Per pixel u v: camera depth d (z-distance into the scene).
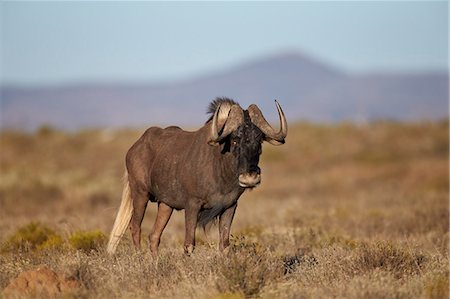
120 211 48.81
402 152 165.88
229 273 36.31
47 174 114.62
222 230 43.53
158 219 46.78
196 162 43.16
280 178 134.00
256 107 42.09
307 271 39.81
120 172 135.62
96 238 50.47
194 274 38.06
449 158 148.50
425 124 193.12
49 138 175.88
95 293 35.50
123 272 38.59
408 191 103.25
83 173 126.31
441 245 51.81
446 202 80.06
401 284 36.94
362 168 138.62
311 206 84.75
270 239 54.53
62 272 37.97
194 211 43.47
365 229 64.06
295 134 187.12
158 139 47.56
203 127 44.28
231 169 41.78
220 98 43.94
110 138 180.50
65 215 75.75
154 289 36.22
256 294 35.56
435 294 34.75
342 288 35.53
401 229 63.75
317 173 139.00
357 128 190.25
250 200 100.62
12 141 168.00
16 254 46.41
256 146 40.50
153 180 46.50
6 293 34.81
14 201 93.00
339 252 43.91
